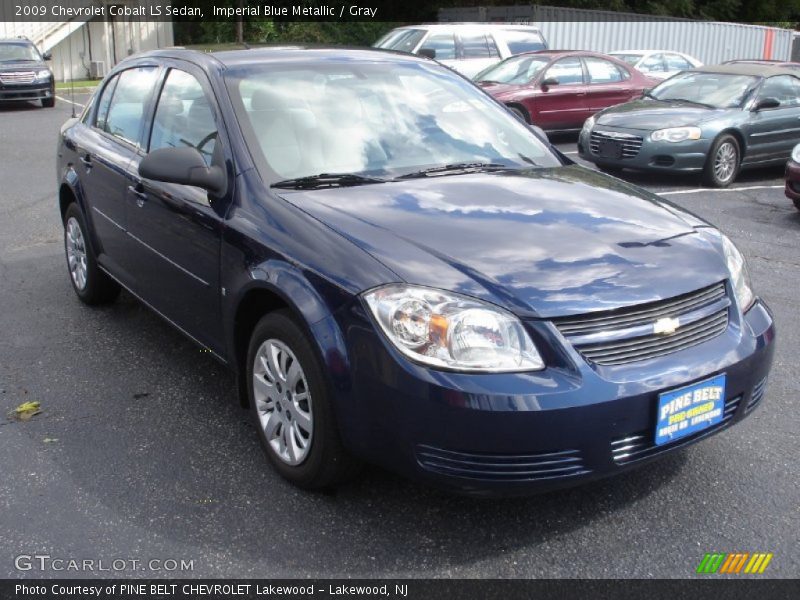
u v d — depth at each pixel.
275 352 3.28
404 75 4.40
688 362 2.90
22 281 6.10
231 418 3.94
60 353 4.73
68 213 5.58
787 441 3.74
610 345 2.81
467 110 4.38
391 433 2.80
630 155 10.21
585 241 3.12
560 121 14.11
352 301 2.87
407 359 2.73
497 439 2.66
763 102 10.48
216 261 3.58
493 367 2.68
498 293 2.78
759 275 6.44
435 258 2.92
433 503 3.21
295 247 3.14
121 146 4.73
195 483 3.35
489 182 3.70
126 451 3.61
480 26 16.09
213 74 4.01
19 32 24.38
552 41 21.67
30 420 3.90
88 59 26.66
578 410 2.68
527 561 2.88
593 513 3.16
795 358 4.75
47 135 14.20
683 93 11.27
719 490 3.32
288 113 3.87
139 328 5.14
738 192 10.02
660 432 2.84
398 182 3.62
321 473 3.12
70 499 3.23
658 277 2.96
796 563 2.88
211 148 3.79
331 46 4.56
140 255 4.44
